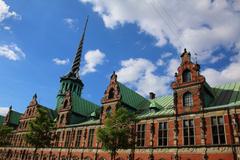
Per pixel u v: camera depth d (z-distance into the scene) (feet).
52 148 192.13
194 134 116.47
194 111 120.88
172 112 133.90
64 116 200.03
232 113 109.29
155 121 135.64
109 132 114.42
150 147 129.70
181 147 117.80
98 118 189.26
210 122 113.80
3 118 308.60
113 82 171.73
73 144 178.50
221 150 104.88
